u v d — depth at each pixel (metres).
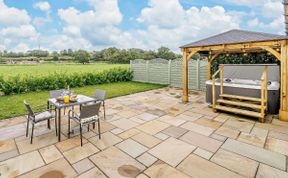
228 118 4.83
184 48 6.43
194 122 4.53
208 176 2.45
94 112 3.49
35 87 9.35
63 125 4.36
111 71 12.49
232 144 3.34
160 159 2.87
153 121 4.63
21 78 9.07
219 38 5.94
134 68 13.16
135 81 13.03
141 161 2.82
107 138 3.63
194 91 9.15
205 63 8.98
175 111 5.53
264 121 4.55
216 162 2.77
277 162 2.75
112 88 9.95
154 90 9.44
